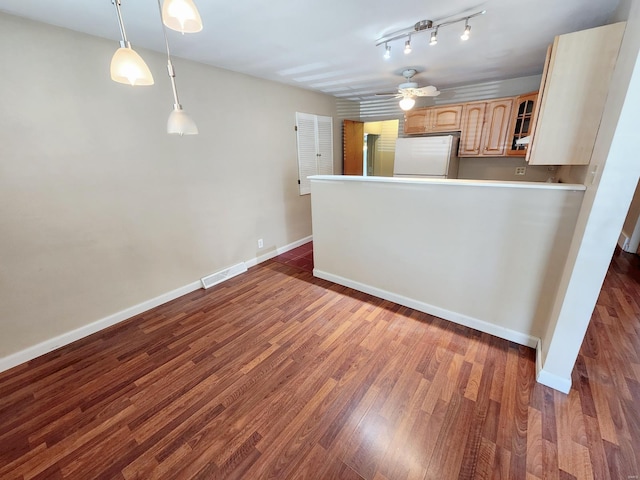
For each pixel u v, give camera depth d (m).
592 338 2.08
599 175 1.33
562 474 1.23
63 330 2.17
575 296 1.47
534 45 2.36
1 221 1.81
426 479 1.23
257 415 1.56
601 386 1.66
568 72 1.66
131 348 2.13
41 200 1.94
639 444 1.34
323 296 2.82
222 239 3.22
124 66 1.19
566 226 1.70
